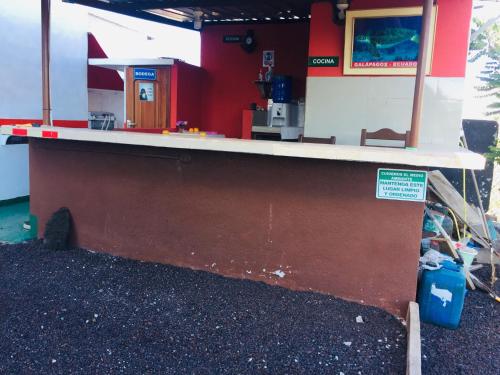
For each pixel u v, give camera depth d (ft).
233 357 9.47
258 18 25.99
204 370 9.07
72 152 15.34
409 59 17.67
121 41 37.01
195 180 13.23
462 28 16.87
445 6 16.96
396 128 18.28
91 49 26.14
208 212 13.16
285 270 12.31
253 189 12.44
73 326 10.55
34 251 15.14
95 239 15.25
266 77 25.53
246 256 12.77
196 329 10.46
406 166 10.76
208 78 27.76
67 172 15.56
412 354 9.12
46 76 16.07
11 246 15.64
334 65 18.92
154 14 25.16
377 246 11.27
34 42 21.89
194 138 11.99
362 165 11.12
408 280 11.08
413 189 10.77
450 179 20.81
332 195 11.55
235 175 12.62
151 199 14.03
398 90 17.98
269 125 23.57
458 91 17.22
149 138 12.16
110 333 10.30
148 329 10.45
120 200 14.60
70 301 11.69
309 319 10.83
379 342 10.02
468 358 9.67
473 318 11.55
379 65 18.13
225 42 27.14
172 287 12.41
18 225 18.37
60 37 23.32
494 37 26.35
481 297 12.92
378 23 17.87
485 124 21.68
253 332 10.32
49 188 16.06
